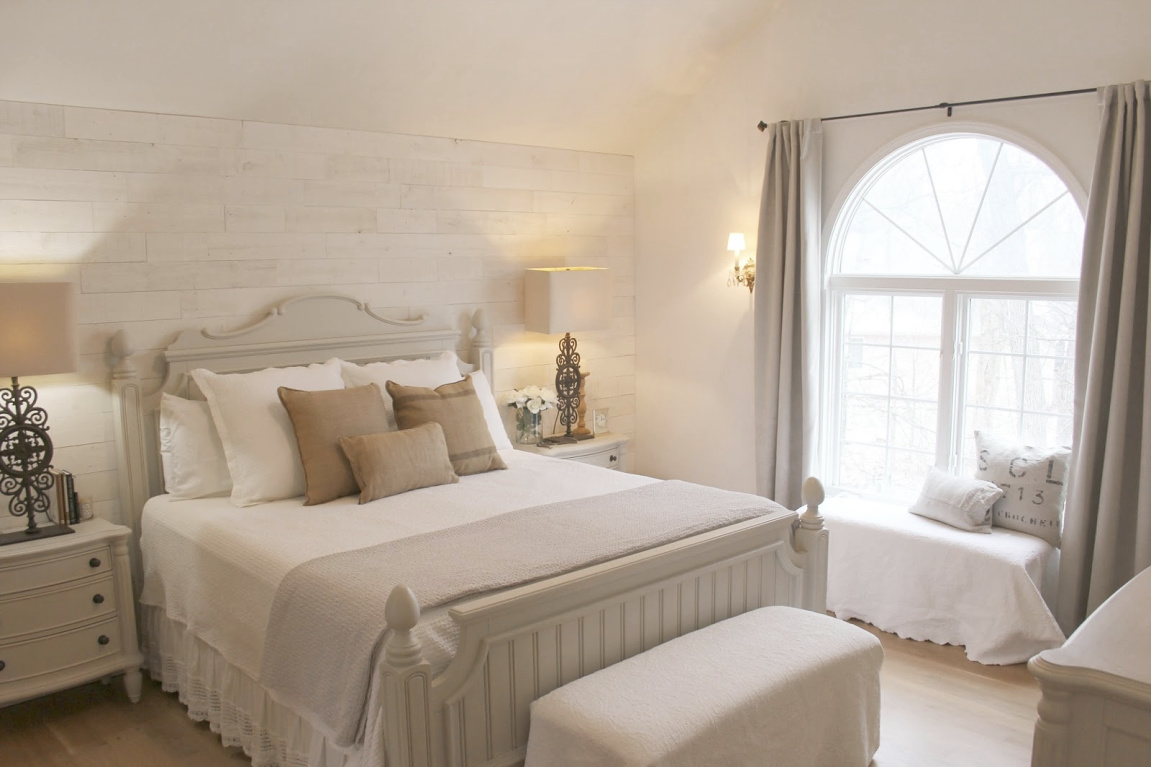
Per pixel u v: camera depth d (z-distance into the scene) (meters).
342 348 4.23
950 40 4.07
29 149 3.35
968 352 4.31
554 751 2.31
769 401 4.74
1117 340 3.56
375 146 4.32
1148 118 3.46
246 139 3.91
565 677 2.55
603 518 3.11
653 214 5.43
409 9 3.65
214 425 3.61
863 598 4.04
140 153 3.62
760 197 4.84
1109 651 2.20
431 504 3.40
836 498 4.40
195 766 2.94
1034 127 3.86
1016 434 4.20
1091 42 3.66
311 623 2.52
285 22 3.48
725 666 2.55
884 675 3.53
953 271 4.34
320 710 2.45
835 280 4.71
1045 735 2.05
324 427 3.53
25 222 3.36
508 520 3.09
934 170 4.35
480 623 2.31
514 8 3.87
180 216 3.74
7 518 3.44
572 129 4.98
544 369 5.14
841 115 4.49
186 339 3.74
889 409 4.64
